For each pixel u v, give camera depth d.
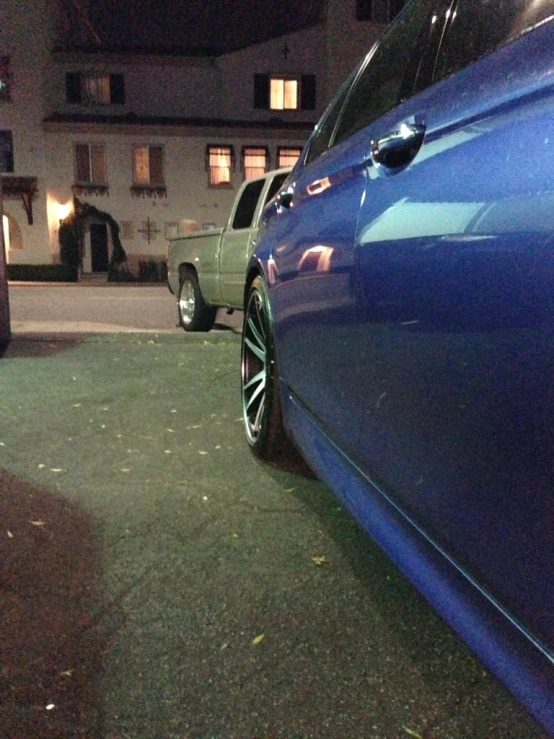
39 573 2.42
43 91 30.31
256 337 3.68
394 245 1.73
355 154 2.23
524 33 1.50
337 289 2.17
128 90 31.31
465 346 1.38
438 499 1.53
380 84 2.45
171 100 31.41
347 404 2.12
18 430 4.01
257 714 1.77
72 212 31.17
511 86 1.37
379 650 2.02
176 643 2.05
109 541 2.67
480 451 1.34
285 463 3.52
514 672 1.26
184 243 9.01
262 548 2.63
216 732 1.71
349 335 2.06
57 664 1.95
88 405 4.55
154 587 2.35
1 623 2.13
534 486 1.17
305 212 2.71
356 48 30.39
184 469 3.45
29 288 21.27
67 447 3.74
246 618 2.18
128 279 31.56
